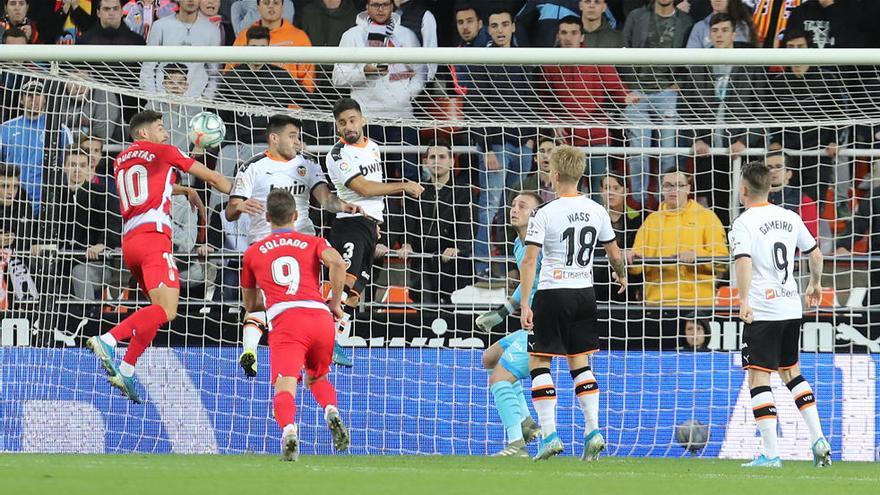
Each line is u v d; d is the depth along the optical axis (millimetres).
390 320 37312
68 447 35938
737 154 40000
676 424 35562
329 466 26266
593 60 32938
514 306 33219
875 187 41719
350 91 43344
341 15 44938
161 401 36062
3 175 39094
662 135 42531
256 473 22469
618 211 41000
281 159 33438
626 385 35875
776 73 42094
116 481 19984
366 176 33344
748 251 28344
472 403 36000
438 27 45375
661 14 44750
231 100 42156
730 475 25453
